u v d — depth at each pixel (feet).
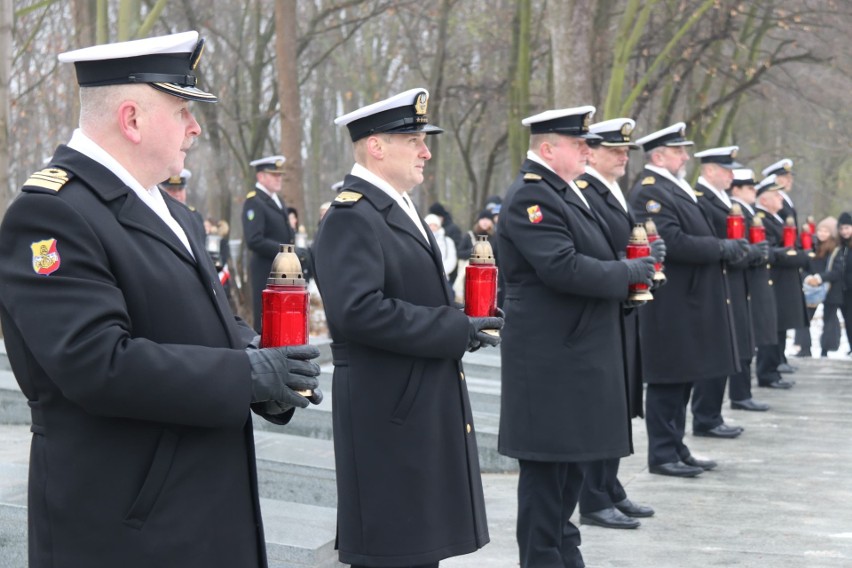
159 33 66.33
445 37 74.54
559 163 16.61
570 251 15.92
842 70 67.82
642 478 23.48
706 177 27.61
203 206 104.37
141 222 8.54
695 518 20.06
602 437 16.31
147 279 8.43
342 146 115.65
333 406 13.00
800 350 49.37
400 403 12.50
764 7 62.18
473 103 84.43
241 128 71.26
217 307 8.93
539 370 16.37
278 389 8.56
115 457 8.27
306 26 80.02
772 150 83.71
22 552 15.60
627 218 18.44
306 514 16.65
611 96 52.85
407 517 12.43
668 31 63.87
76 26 44.88
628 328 17.70
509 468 24.27
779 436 28.43
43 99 63.10
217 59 73.72
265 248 35.83
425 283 12.80
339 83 94.22
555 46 48.75
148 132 8.56
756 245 28.35
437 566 12.71
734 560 17.43
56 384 8.07
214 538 8.59
